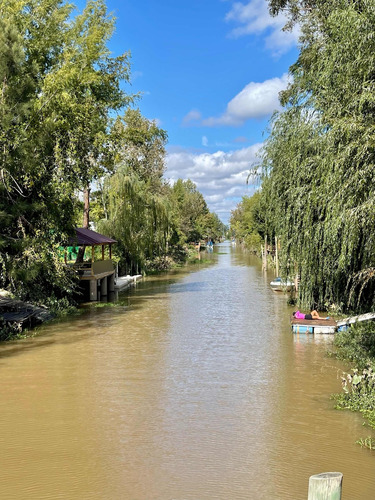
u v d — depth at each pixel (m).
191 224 94.06
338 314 19.06
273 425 8.88
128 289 34.38
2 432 8.63
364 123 10.12
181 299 28.45
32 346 15.74
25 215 20.45
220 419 9.22
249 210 83.06
